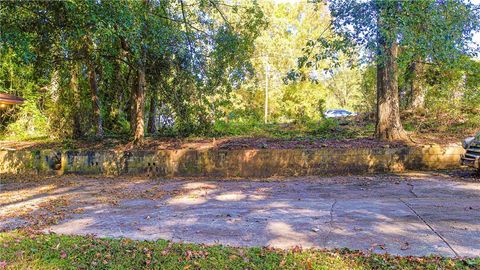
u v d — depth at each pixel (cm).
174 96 1211
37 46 914
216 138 1236
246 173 1041
